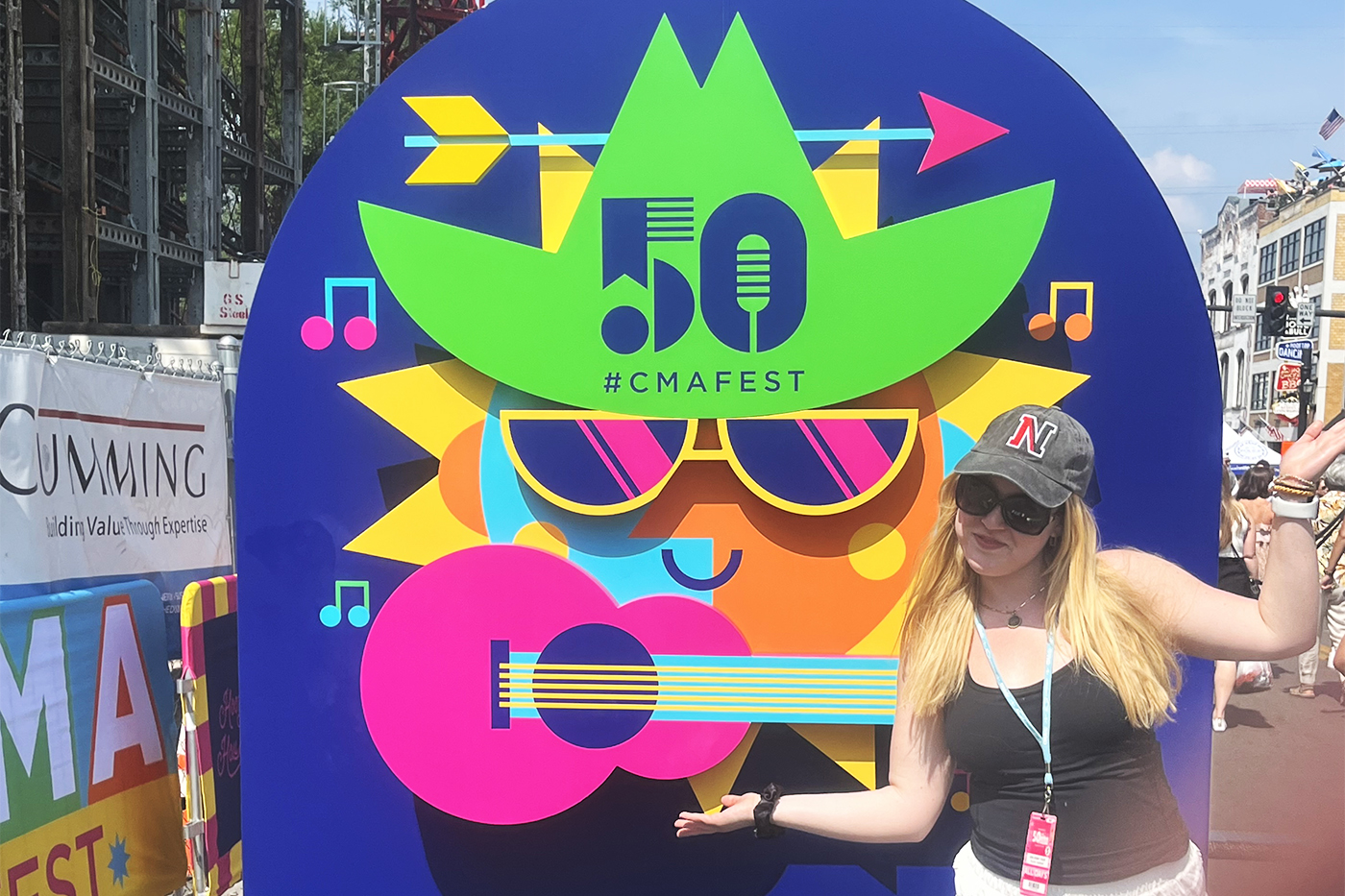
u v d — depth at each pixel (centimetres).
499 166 229
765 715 227
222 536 535
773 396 225
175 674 471
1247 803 489
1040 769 182
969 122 221
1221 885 390
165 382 476
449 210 230
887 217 223
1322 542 720
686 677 228
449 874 240
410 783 230
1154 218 219
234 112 3300
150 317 2511
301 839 241
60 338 1006
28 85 2434
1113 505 222
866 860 233
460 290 230
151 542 457
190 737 320
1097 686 180
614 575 230
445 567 229
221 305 1084
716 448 228
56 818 303
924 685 193
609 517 230
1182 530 220
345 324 235
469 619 229
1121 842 180
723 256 226
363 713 237
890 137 223
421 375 235
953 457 225
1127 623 185
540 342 229
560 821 238
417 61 230
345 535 237
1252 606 193
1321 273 4506
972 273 221
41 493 362
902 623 205
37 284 2500
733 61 224
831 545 226
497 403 233
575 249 228
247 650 239
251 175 3206
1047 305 222
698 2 224
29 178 2392
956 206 222
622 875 238
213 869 327
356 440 236
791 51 224
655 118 226
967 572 196
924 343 222
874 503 225
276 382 237
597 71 227
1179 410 220
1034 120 221
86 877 313
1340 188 4394
